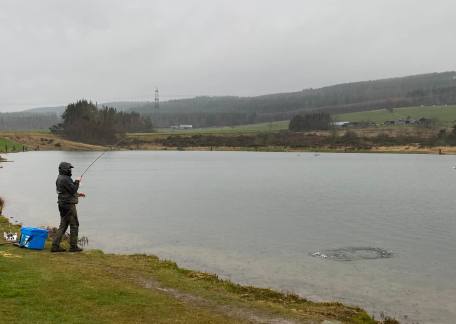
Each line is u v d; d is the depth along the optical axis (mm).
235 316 12062
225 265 21984
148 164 125000
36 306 10984
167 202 47719
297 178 82750
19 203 42906
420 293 18172
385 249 26328
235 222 35219
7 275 13219
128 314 11156
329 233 31266
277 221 36125
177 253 24344
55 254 16984
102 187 64250
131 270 16000
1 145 171750
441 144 196625
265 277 19984
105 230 30703
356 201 50438
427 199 52906
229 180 77375
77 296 12031
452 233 31672
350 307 14984
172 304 12375
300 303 14797
